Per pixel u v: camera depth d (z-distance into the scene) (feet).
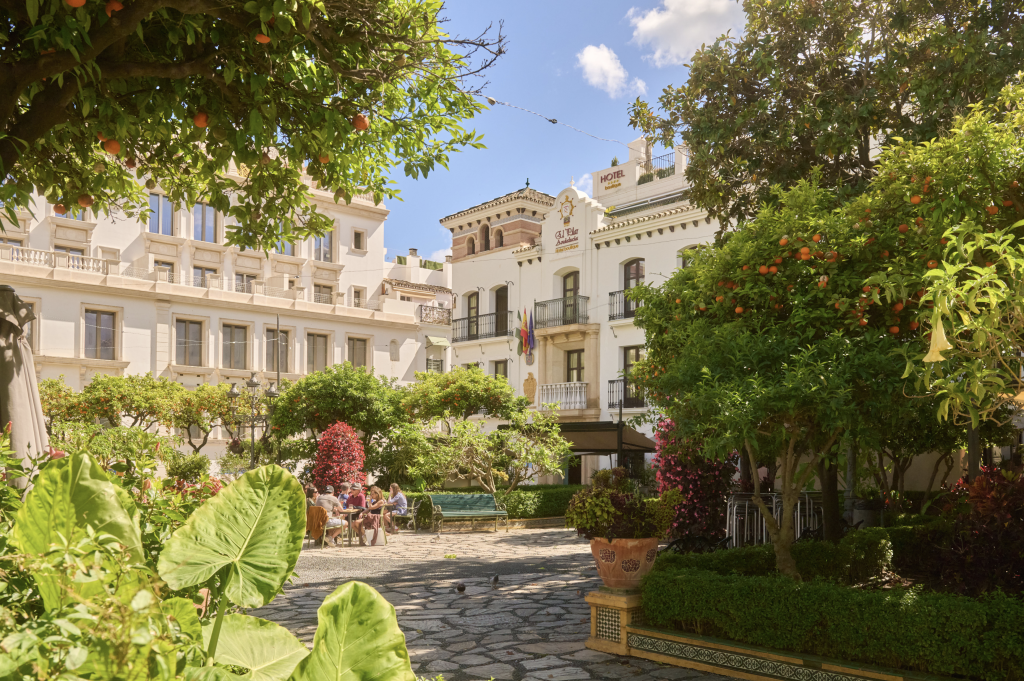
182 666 4.28
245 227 23.86
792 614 17.92
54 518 4.64
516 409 76.89
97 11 13.71
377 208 123.75
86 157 20.74
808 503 39.96
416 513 64.90
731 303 21.75
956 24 31.86
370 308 122.21
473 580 34.35
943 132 28.02
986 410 13.67
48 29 13.46
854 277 19.48
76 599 3.41
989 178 16.96
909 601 16.38
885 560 28.12
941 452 42.98
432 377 80.23
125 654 3.24
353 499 55.57
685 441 23.43
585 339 91.09
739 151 37.22
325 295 117.19
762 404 17.65
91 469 4.78
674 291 25.63
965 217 17.25
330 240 118.42
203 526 5.41
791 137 34.50
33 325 89.66
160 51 16.71
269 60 15.96
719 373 18.99
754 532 39.45
